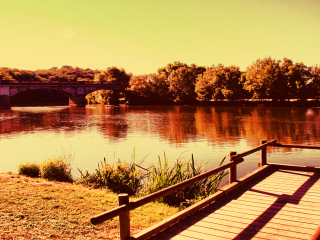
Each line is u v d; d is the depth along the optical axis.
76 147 23.62
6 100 81.38
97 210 7.80
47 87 87.88
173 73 100.81
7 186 9.14
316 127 33.75
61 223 6.75
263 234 5.33
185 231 5.59
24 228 6.29
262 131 31.28
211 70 90.94
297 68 69.75
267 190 7.82
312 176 9.05
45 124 41.81
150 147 23.17
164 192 5.46
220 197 7.33
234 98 83.06
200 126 36.81
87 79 163.38
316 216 6.05
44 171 12.04
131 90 102.50
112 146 23.89
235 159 8.09
